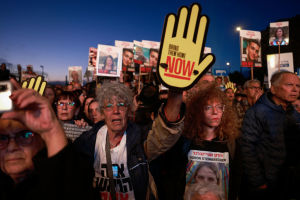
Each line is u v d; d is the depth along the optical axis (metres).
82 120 2.22
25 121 0.62
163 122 0.87
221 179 1.50
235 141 1.58
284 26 5.62
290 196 1.97
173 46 0.78
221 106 1.56
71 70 7.59
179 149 1.46
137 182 1.31
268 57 5.23
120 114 1.38
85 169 0.71
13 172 0.72
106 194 1.32
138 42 7.73
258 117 2.08
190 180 1.49
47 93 2.54
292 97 2.06
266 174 2.06
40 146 0.76
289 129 2.05
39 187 0.63
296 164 1.99
